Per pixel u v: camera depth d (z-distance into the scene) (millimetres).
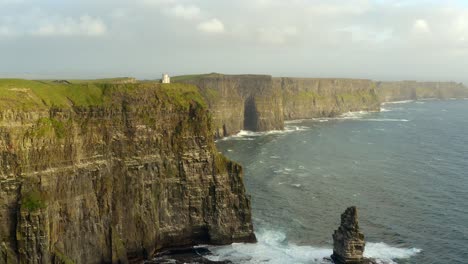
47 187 71125
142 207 84312
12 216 67812
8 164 67938
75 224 74688
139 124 85562
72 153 75500
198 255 85188
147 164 85625
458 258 82188
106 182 79938
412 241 89812
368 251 85125
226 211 90438
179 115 91438
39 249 67062
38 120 73125
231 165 92000
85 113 80500
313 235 94312
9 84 76500
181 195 88938
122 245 80125
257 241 91375
